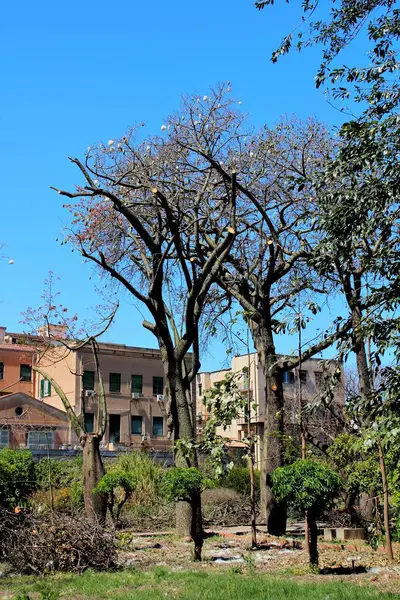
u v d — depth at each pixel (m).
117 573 11.40
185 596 9.03
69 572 11.51
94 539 11.84
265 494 18.88
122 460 23.52
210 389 14.55
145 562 12.69
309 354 18.39
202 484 13.16
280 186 20.22
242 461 26.88
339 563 12.23
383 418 8.98
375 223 9.70
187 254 19.06
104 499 17.77
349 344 10.09
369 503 17.27
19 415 44.28
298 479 11.09
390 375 9.45
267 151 20.86
